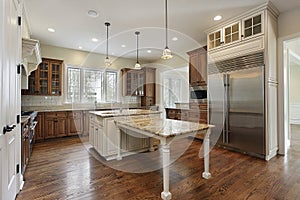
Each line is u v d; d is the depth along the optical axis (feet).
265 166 8.96
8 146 5.31
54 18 10.86
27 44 8.30
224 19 11.30
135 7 9.69
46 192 6.55
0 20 4.52
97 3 9.23
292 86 24.12
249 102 10.62
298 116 23.66
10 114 5.52
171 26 12.35
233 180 7.45
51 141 14.56
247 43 10.66
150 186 7.06
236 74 11.28
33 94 14.56
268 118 10.01
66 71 17.03
